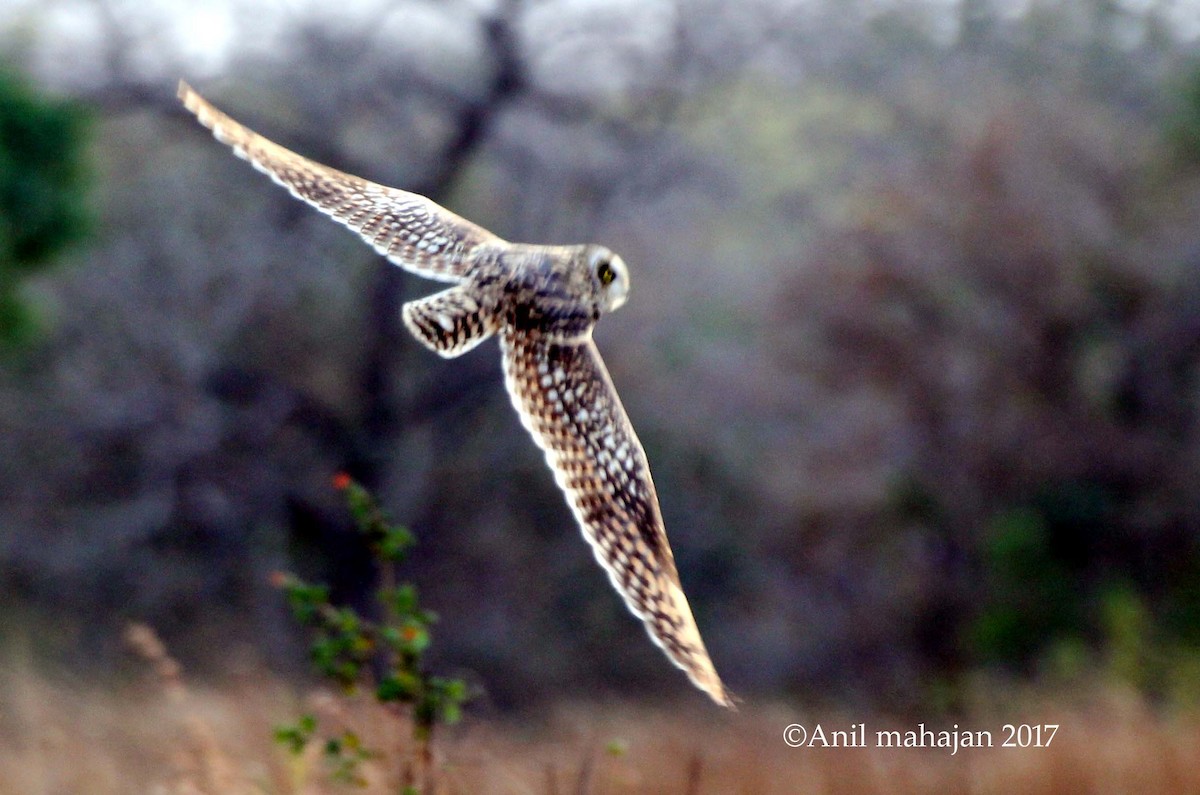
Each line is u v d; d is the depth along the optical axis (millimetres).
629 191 36469
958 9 40031
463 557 38875
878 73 38906
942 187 35625
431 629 38031
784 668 37438
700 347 38938
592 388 6480
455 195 37375
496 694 37719
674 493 39562
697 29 36406
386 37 35938
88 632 32719
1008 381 35250
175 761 10266
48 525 34219
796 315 37094
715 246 39938
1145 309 34281
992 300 35344
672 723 20094
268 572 34375
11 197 21766
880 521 37375
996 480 34750
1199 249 33906
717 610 39375
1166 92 36562
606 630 38812
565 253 6633
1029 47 38969
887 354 35844
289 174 7398
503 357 6441
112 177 34094
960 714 25672
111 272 33719
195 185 34906
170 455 33812
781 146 40156
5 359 30906
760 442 38906
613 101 37250
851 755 13633
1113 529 33281
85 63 33250
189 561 34688
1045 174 35062
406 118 35594
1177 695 19203
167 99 33250
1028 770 14031
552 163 36312
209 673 27156
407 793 8523
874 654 36000
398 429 37062
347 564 36406
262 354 35594
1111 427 34219
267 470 35125
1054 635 32375
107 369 33906
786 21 37125
